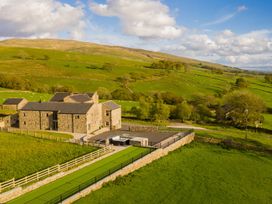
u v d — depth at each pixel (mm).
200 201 42781
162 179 49188
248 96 107312
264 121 110625
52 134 75938
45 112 82688
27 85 153625
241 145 71500
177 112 107312
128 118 105875
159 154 60281
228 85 182000
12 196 38156
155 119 102375
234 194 45812
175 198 43094
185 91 162875
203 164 58156
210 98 130750
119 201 40375
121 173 48344
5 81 153125
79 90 154625
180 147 69312
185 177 50875
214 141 74250
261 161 62125
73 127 79500
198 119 108438
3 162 51469
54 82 165125
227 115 108312
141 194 43188
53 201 37312
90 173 47250
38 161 52594
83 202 38656
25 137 70562
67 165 49344
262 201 44281
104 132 82750
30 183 42156
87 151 59562
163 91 151750
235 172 54906
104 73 195625
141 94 141625
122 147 63750
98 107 84688
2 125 86938
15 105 103562
